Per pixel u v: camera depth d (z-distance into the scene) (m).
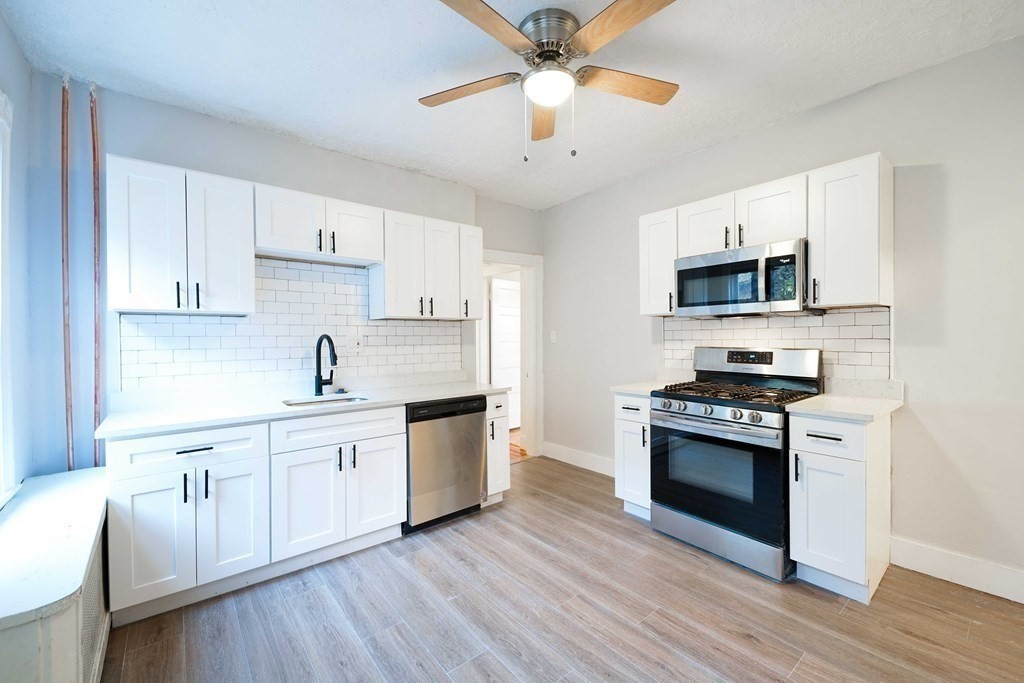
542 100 1.84
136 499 1.83
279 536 2.20
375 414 2.53
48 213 2.11
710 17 1.79
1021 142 1.93
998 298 1.99
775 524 2.13
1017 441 1.95
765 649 1.67
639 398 2.81
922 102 2.17
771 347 2.74
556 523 2.83
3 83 1.77
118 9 1.71
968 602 1.94
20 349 1.96
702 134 2.85
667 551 2.45
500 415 3.13
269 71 2.13
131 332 2.30
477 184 3.71
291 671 1.59
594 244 3.93
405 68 2.12
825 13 1.77
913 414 2.20
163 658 1.65
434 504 2.76
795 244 2.27
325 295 2.96
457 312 3.28
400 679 1.56
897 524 2.25
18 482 1.90
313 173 2.92
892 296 2.24
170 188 2.18
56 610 1.12
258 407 2.37
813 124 2.54
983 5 1.73
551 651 1.68
